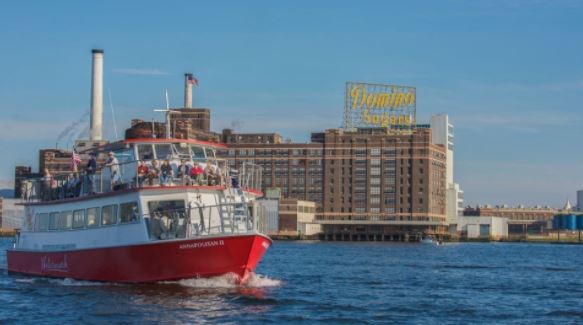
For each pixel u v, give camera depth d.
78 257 67.88
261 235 61.75
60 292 62.59
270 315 54.31
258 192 69.88
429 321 54.62
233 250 60.75
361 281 85.19
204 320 51.78
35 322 51.22
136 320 51.47
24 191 78.06
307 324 51.84
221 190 64.38
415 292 73.56
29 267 75.25
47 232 72.62
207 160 66.94
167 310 54.47
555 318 56.94
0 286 67.12
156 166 63.84
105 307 55.56
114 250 63.94
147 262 62.22
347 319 54.22
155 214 62.16
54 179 73.62
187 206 62.28
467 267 123.19
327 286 76.50
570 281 92.25
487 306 63.31
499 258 171.00
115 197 64.50
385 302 64.31
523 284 85.94
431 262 141.12
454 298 68.88
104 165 67.06
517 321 55.34
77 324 50.53
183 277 62.22
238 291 62.03
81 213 68.12
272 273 95.56
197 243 60.75
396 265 125.50
